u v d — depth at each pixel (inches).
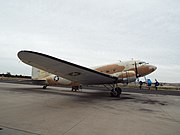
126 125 174.6
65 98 409.1
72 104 317.1
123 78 478.6
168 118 216.2
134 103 358.3
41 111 237.5
